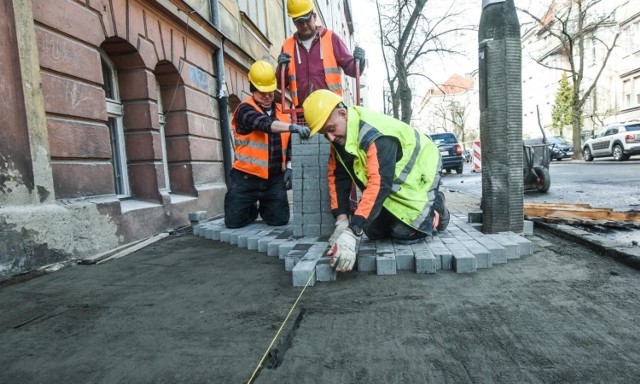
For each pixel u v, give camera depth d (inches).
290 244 146.9
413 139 124.6
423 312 87.7
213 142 295.1
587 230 159.8
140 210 193.9
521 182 144.1
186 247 173.9
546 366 64.0
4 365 70.5
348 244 105.7
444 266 118.8
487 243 129.3
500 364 65.2
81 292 111.7
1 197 126.6
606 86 1200.2
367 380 62.2
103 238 165.0
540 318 81.6
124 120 215.9
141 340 79.2
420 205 125.6
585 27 1015.6
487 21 137.1
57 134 151.6
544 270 113.1
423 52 500.1
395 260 116.0
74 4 161.9
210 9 300.8
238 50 354.0
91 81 169.8
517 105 141.3
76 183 158.9
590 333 74.2
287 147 191.2
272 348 74.0
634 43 1092.5
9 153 130.0
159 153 220.8
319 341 76.2
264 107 183.5
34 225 133.2
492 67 138.8
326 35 179.9
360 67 174.6
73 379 65.4
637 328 75.4
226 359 70.4
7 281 120.9
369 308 91.5
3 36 130.1
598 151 824.9
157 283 119.0
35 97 138.9
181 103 256.1
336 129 111.7
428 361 67.1
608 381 59.4
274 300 99.7
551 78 1535.4
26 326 87.9
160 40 228.7
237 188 188.5
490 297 94.5
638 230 158.2
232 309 94.8
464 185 500.4
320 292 104.0
